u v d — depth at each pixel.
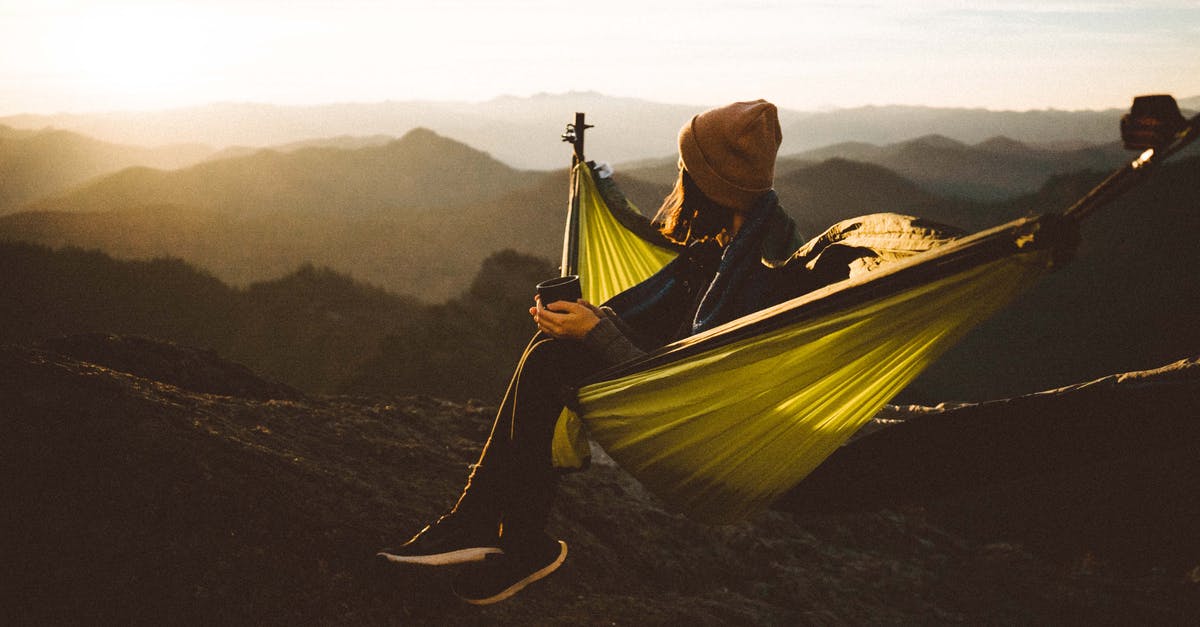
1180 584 3.98
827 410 1.92
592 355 2.07
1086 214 1.41
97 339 3.77
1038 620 3.69
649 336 2.38
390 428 3.78
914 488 2.03
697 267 2.38
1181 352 95.69
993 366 104.06
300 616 2.16
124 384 2.87
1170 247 118.19
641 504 3.78
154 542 2.17
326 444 3.24
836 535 4.19
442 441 3.88
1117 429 1.81
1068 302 113.25
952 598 3.82
